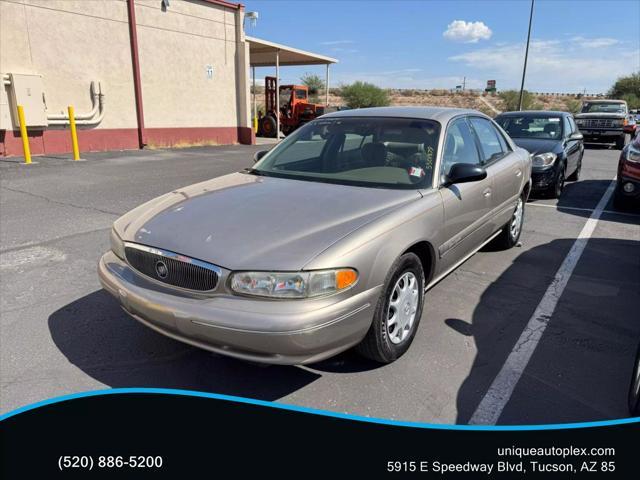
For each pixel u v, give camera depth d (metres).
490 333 3.77
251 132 19.38
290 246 2.74
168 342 3.58
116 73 14.76
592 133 18.81
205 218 3.10
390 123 4.19
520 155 5.62
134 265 3.08
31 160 11.95
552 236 6.43
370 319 2.90
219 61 18.25
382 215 3.11
